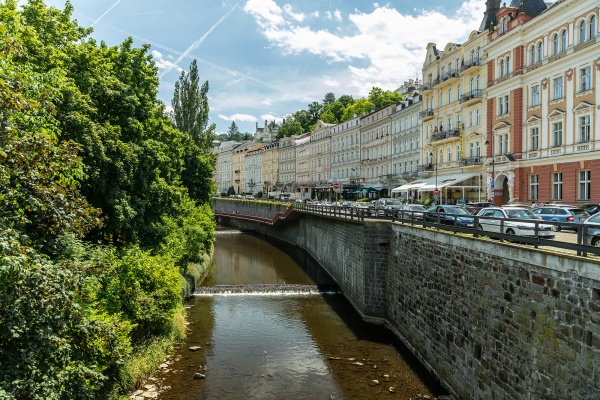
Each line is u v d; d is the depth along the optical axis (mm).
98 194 16766
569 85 32656
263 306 25031
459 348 14055
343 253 28484
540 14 35031
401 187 51844
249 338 19625
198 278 30375
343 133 76500
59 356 8203
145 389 14469
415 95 59156
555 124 34375
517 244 11734
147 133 22953
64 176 11453
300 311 24125
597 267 8531
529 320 10641
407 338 18781
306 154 91312
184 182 45562
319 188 82375
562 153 33281
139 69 22500
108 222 17094
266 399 13930
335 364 16797
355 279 24688
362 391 14531
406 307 19188
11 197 8750
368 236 22375
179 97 50344
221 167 145000
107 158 16188
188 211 36219
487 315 12531
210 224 40562
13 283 7383
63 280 8242
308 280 32875
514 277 11344
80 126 15359
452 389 14305
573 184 32375
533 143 36750
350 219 25578
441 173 49781
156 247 22094
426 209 31547
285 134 118625
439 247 15984
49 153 9688
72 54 17766
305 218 47438
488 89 41438
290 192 95938
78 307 8312
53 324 8023
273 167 108000
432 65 52812
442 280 15609
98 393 11969
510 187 38250
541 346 10148
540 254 10273
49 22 17844
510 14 39438
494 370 12023
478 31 44688
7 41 8812
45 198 9469
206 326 21281
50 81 11711
